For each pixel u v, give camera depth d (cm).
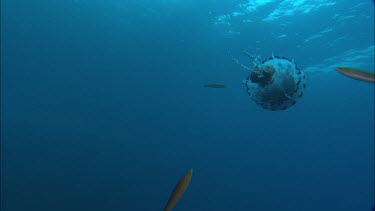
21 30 1878
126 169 2883
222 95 2792
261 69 337
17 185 2416
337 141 4678
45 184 2472
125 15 1775
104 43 1980
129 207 2728
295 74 340
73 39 1948
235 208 3831
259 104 352
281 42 1933
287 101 341
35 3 1700
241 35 1883
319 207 5109
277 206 4553
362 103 3559
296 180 4950
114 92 2492
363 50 2150
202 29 1855
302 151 4728
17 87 2353
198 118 3147
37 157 2536
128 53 2066
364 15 1705
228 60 2125
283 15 1714
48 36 1928
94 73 2262
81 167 2648
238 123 3566
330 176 5306
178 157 3334
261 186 4384
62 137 2639
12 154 2462
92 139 2747
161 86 2494
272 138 4222
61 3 1702
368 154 5141
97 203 2561
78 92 2452
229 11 1694
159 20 1798
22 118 2530
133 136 2972
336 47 2080
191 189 3500
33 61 2141
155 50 2045
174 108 2856
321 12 1691
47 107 2552
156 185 3056
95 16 1777
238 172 4094
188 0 1650
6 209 2316
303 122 4019
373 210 135
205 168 3647
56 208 2403
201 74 2352
